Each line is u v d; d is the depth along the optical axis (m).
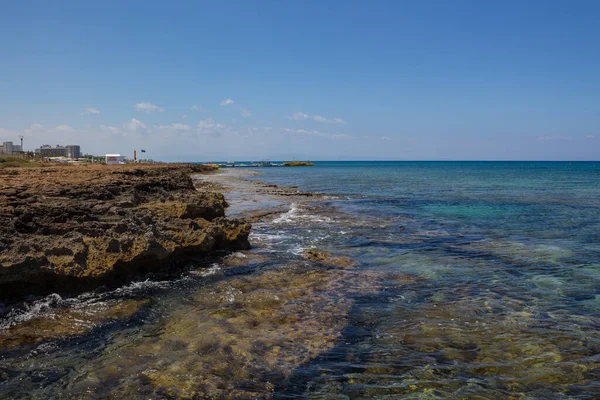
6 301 8.09
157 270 10.60
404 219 22.06
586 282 10.55
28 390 5.36
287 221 21.00
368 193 40.16
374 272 11.37
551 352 6.61
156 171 35.22
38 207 10.77
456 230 18.61
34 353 6.39
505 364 6.22
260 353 6.43
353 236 17.03
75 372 5.82
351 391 5.46
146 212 13.47
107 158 87.31
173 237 11.49
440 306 8.74
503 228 19.22
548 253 13.88
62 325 7.46
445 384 5.66
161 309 8.38
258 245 15.04
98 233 10.23
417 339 7.09
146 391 5.33
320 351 6.57
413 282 10.48
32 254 8.45
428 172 111.94
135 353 6.40
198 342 6.78
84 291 9.06
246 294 9.29
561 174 95.00
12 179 18.86
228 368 5.96
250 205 27.16
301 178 75.12
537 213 24.80
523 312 8.40
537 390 5.53
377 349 6.68
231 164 199.75
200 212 16.06
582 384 5.67
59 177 21.30
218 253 13.07
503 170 130.75
